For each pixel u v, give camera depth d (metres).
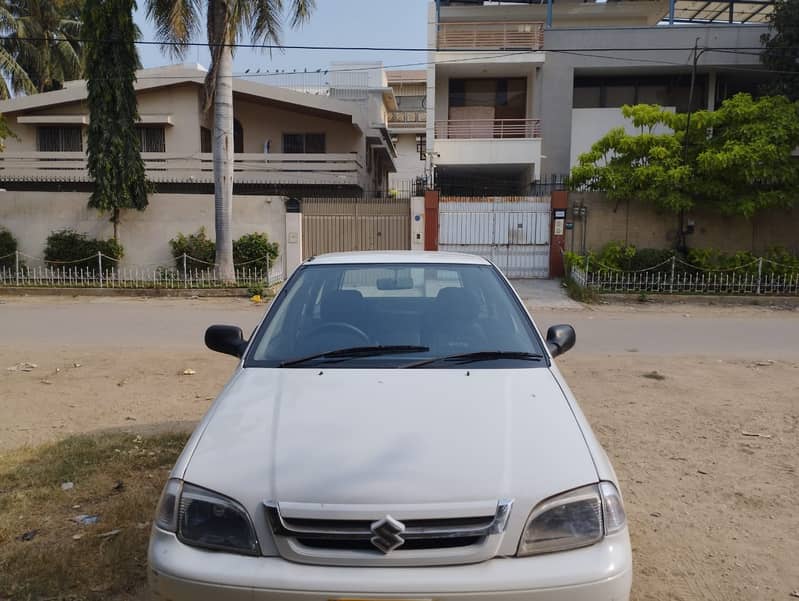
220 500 2.45
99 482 4.49
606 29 23.97
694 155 17.30
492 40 25.14
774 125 16.44
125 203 17.61
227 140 16.55
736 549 3.74
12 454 5.02
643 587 3.34
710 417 6.21
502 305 3.92
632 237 18.41
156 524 2.53
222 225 16.75
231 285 16.48
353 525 2.34
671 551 3.71
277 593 2.25
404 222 18.88
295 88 33.16
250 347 3.59
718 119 17.05
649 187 17.27
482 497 2.40
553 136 24.34
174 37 15.40
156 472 4.67
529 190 24.25
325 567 2.30
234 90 22.94
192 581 2.31
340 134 24.45
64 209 18.28
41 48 29.14
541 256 18.75
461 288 4.04
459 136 26.12
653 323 12.38
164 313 13.14
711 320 12.86
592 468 2.59
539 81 24.42
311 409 2.88
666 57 23.86
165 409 6.36
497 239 18.80
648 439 5.59
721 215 18.03
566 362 8.68
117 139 17.33
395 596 2.22
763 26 23.41
